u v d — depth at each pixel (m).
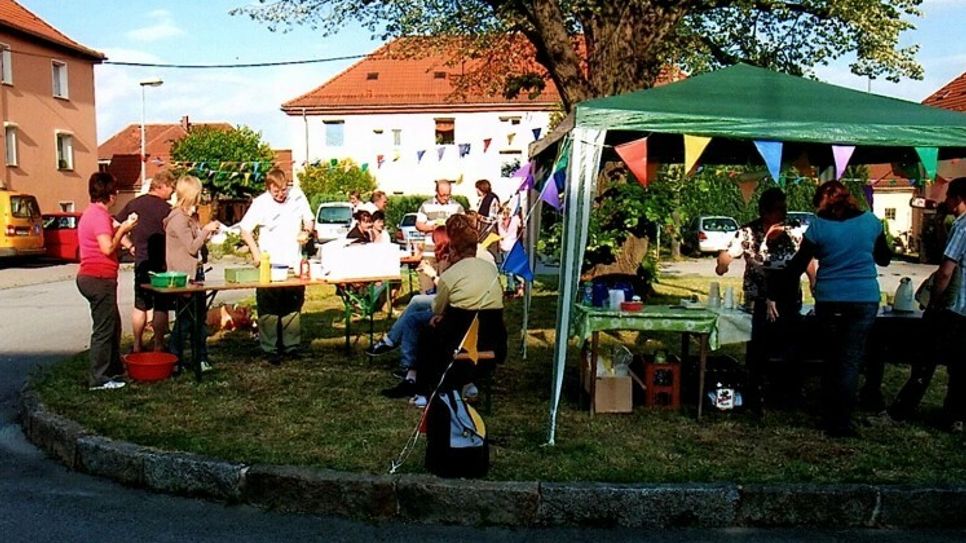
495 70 15.99
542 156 8.66
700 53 13.25
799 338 6.59
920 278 20.05
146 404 6.73
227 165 40.06
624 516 4.78
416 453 5.52
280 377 7.81
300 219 8.72
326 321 11.53
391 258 8.32
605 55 10.98
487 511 4.80
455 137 43.38
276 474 5.02
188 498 5.18
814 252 6.04
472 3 13.13
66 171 32.06
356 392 7.27
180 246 7.84
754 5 12.23
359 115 44.34
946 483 4.91
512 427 6.20
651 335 10.45
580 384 6.99
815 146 7.79
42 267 23.62
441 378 5.20
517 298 14.25
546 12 10.95
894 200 30.31
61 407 6.59
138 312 8.21
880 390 7.11
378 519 4.87
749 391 6.75
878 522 4.78
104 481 5.47
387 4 13.20
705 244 27.91
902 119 5.96
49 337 10.89
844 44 12.95
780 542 4.57
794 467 5.27
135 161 44.75
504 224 13.59
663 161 8.64
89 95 33.72
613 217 9.71
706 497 4.77
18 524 4.73
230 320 10.57
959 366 6.09
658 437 5.99
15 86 28.91
